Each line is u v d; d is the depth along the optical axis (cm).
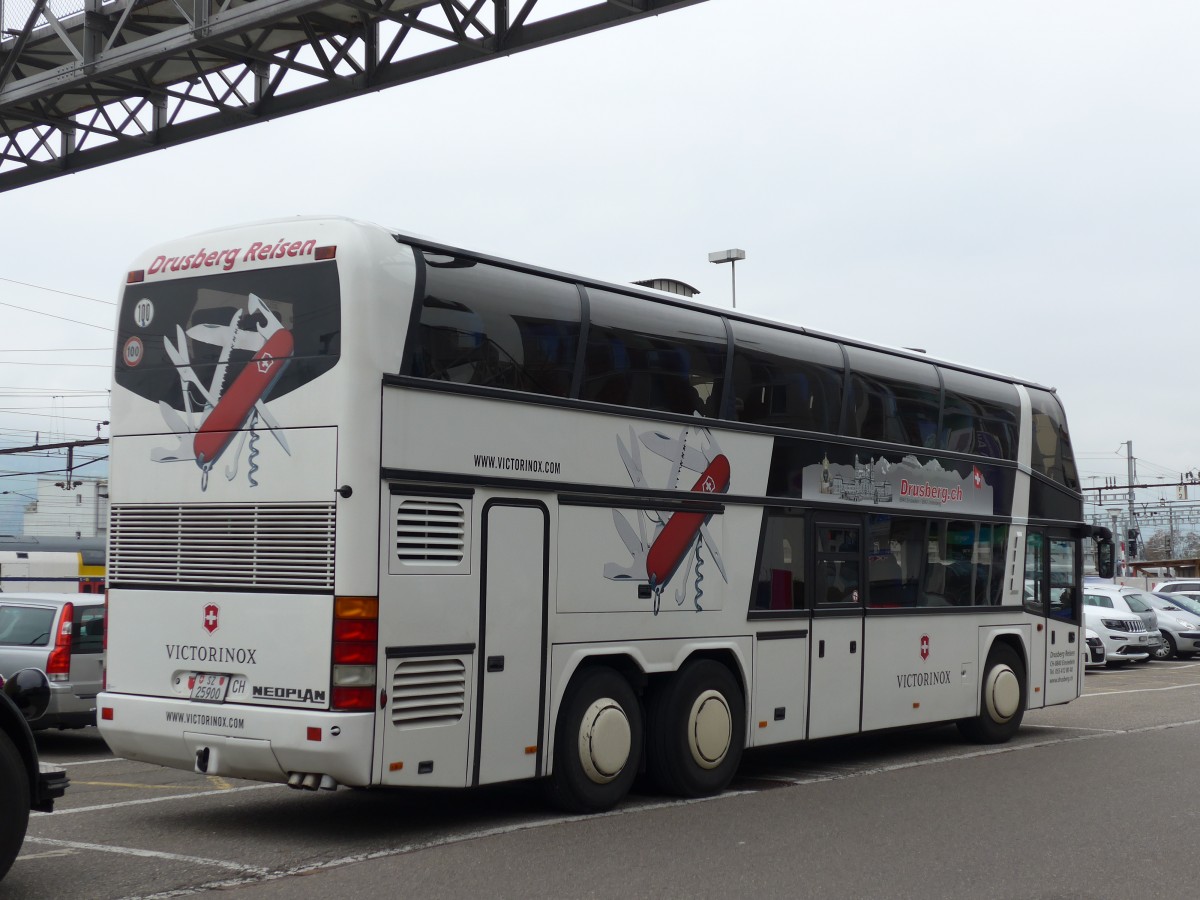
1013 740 1530
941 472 1405
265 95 1502
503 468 931
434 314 895
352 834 901
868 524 1293
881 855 850
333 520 843
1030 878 788
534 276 980
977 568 1457
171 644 905
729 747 1113
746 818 984
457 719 891
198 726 879
